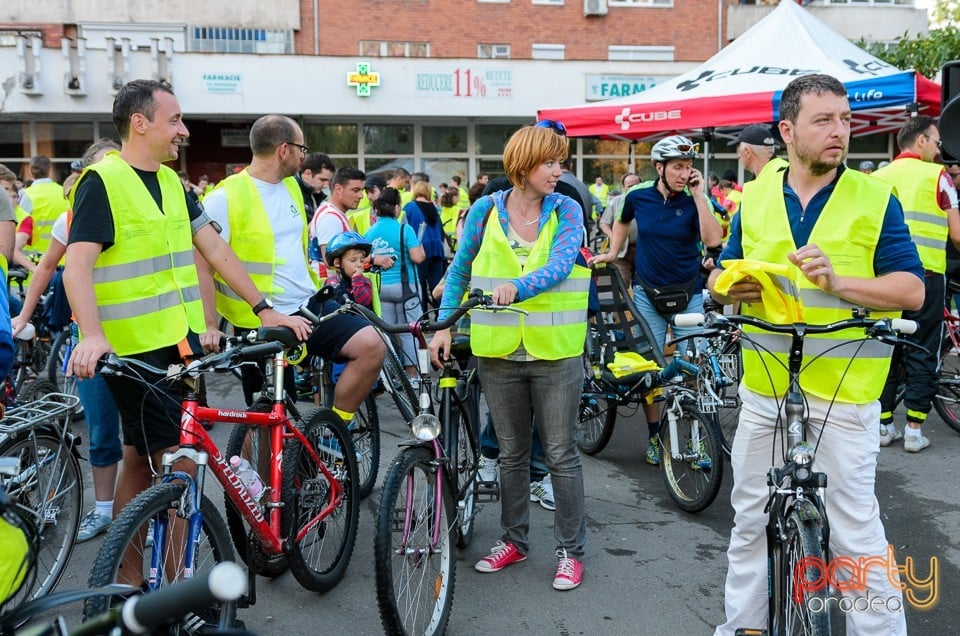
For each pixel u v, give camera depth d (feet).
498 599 12.18
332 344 14.14
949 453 18.94
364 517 15.43
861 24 79.15
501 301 10.79
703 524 15.03
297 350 12.20
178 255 11.32
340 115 64.28
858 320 8.58
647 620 11.59
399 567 10.38
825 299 9.08
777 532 9.14
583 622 11.54
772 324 8.85
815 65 27.89
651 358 17.15
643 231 18.16
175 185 11.59
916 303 8.87
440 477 10.95
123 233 10.72
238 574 3.78
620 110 28.43
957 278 21.17
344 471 12.86
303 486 11.78
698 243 18.25
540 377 12.11
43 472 12.32
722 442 15.47
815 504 8.70
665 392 16.29
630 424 21.85
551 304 11.83
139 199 10.93
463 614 11.75
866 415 9.21
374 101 63.05
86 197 10.54
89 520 14.42
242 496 10.41
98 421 14.20
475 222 12.18
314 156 24.38
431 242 26.63
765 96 26.05
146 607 3.87
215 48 72.74
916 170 18.38
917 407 18.79
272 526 10.98
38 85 59.88
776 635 9.14
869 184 9.06
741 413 9.96
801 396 8.93
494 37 76.18
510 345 11.81
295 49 73.77
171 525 9.00
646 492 16.75
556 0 76.69
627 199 18.69
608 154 69.51
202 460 9.30
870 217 8.93
